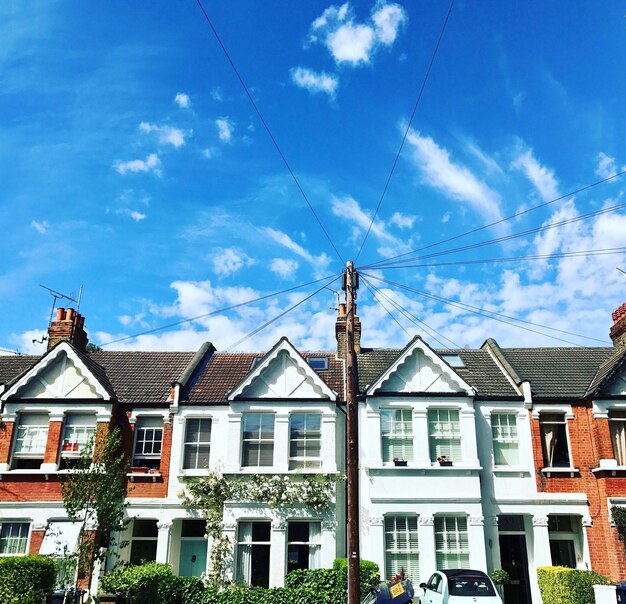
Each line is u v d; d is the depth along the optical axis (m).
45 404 24.75
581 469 24.16
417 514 23.16
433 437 24.36
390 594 17.08
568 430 24.77
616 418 24.59
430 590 18.70
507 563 23.69
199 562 23.91
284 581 21.62
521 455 24.44
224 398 25.23
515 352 29.11
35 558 18.27
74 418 24.91
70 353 25.38
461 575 18.16
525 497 23.73
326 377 26.72
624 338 28.00
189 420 25.09
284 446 24.05
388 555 22.88
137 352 30.17
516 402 25.12
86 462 20.20
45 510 23.27
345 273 18.16
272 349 25.25
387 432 24.39
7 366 29.05
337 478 23.53
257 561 22.95
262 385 24.98
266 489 23.22
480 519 23.02
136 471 24.33
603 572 22.72
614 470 23.41
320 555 22.75
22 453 24.38
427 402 24.62
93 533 22.00
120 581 18.28
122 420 25.14
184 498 23.52
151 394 25.95
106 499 19.73
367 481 23.55
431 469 23.59
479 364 27.97
